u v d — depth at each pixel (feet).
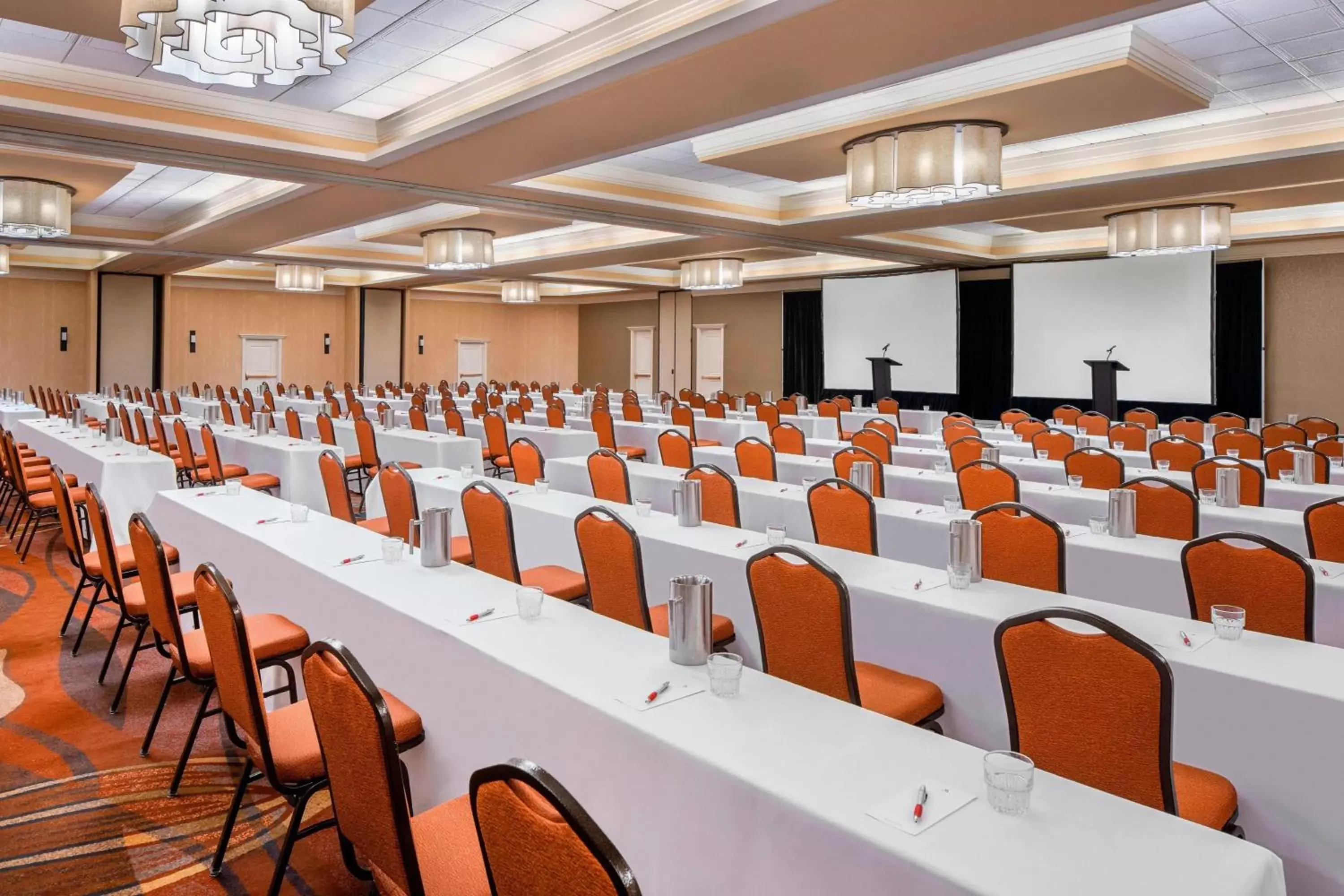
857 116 23.39
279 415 46.11
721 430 37.83
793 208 36.99
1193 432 30.83
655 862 6.36
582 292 78.59
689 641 7.79
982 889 4.49
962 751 6.18
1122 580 12.90
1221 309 46.65
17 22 18.43
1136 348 44.52
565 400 60.44
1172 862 4.79
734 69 17.62
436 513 11.15
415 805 9.15
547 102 19.89
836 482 14.42
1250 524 15.75
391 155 24.76
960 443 22.45
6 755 11.39
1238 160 25.71
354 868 6.85
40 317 62.03
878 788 5.58
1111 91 20.45
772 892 5.54
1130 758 6.68
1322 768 7.29
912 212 34.06
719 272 51.78
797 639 8.91
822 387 63.87
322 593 10.89
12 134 22.15
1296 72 21.75
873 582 11.00
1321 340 44.29
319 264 49.98
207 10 10.40
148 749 11.40
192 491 17.04
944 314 51.16
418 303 78.84
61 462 26.55
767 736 6.34
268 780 7.53
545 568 14.49
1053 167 29.45
